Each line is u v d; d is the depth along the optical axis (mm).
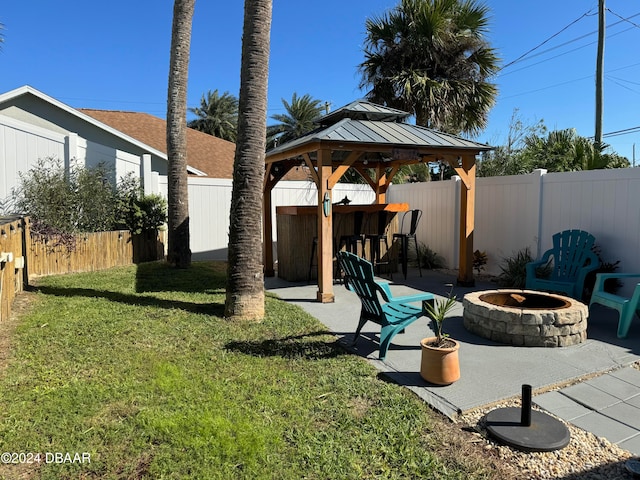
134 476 2184
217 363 3670
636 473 2266
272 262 8656
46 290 6227
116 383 3186
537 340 4207
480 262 7992
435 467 2342
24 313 4938
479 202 8289
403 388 3322
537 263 6074
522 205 7352
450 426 2811
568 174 6562
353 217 8352
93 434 2523
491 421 2801
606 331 4715
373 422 2785
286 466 2305
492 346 4262
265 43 4895
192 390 3121
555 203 6789
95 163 9156
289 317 5234
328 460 2361
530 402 2734
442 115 11312
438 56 11219
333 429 2693
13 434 2490
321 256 6203
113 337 4207
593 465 2396
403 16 11172
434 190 9508
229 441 2467
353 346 4293
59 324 4527
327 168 6133
